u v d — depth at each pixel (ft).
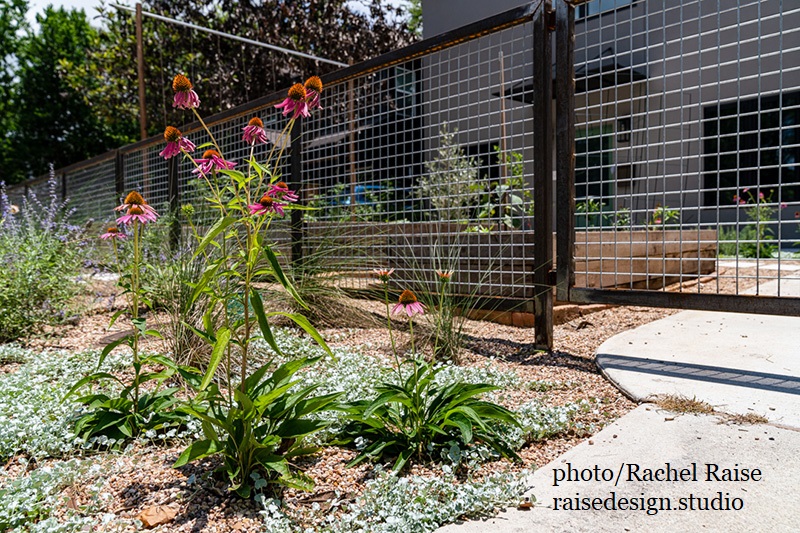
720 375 8.74
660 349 10.53
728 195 27.84
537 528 4.94
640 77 26.94
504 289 14.01
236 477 5.88
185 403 6.53
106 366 10.29
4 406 7.73
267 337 5.31
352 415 6.50
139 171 26.09
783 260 22.85
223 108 47.47
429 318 11.69
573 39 10.97
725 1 24.76
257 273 5.95
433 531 4.96
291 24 48.75
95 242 19.89
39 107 64.49
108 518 5.06
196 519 5.30
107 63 51.42
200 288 5.63
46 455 6.63
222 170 5.89
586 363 10.23
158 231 17.60
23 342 12.72
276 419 6.23
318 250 14.43
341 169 27.66
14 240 15.46
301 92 6.40
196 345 10.10
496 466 6.35
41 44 65.21
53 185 19.44
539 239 11.20
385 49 51.83
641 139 27.04
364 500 5.51
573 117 11.03
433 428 6.48
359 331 13.14
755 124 27.09
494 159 28.37
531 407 7.48
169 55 49.93
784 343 10.60
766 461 5.89
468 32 12.43
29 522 5.16
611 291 10.53
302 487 5.54
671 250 17.95
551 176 11.25
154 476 6.12
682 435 6.63
